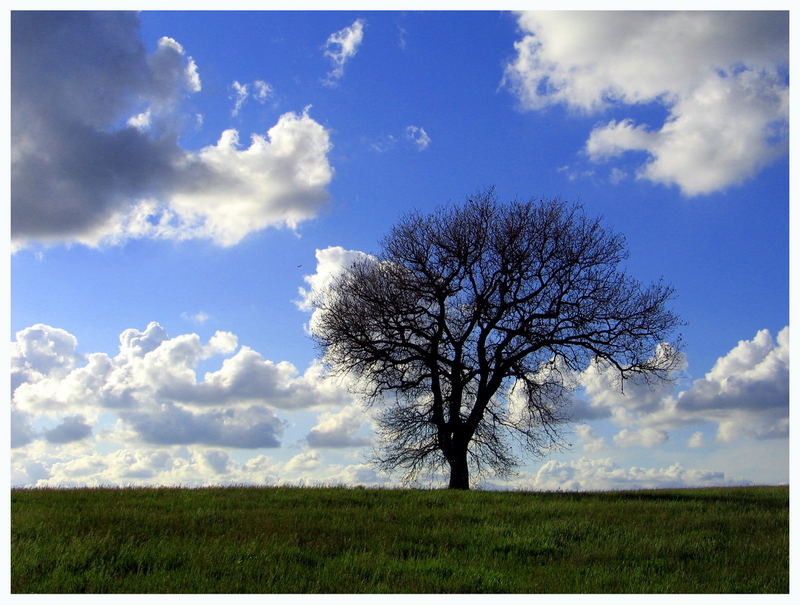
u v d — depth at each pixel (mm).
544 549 16688
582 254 30844
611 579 14328
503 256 30797
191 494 23609
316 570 14312
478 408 30438
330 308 31703
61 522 17047
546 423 31422
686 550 16797
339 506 21781
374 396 31531
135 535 16391
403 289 31094
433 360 30734
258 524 18094
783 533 18922
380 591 13094
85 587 12758
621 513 21406
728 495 27094
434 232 32000
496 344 30891
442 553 16062
